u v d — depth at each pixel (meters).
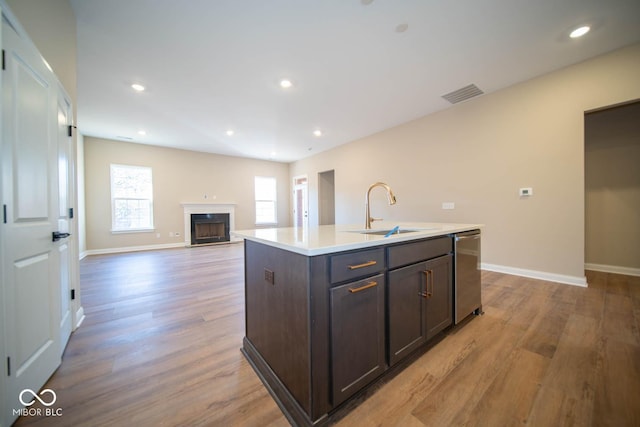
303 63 2.74
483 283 2.97
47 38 1.59
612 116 3.36
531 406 1.16
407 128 4.61
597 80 2.67
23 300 1.19
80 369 1.48
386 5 1.96
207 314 2.28
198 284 3.20
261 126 4.80
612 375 1.35
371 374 1.26
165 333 1.93
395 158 4.87
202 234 6.84
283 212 8.34
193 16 2.05
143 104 3.75
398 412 1.14
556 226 2.99
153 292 2.89
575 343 1.67
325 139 5.72
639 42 2.45
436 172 4.17
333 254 1.10
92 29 2.18
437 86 3.28
